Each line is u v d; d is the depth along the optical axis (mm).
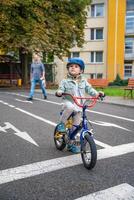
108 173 2859
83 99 3225
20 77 17422
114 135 4430
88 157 2965
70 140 3328
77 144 3275
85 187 2549
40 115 5992
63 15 15609
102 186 2570
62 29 15305
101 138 4219
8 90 12914
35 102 8133
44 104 7719
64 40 15344
